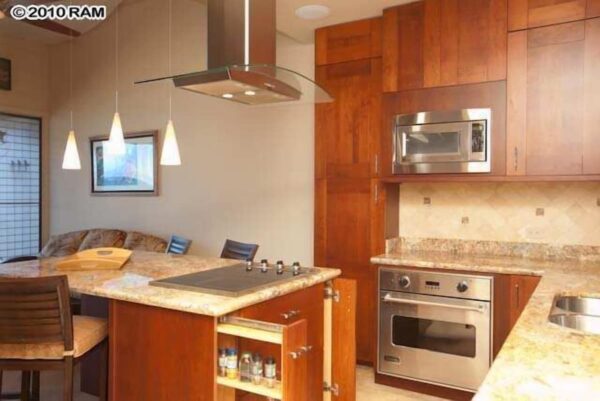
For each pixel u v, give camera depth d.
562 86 2.86
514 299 2.84
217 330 1.82
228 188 4.83
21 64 6.14
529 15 2.94
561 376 1.08
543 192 3.34
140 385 2.02
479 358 2.93
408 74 3.31
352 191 3.64
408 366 3.17
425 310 3.10
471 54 3.10
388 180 3.42
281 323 2.17
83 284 2.24
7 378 3.40
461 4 3.13
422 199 3.77
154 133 5.38
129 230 5.64
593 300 2.14
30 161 6.27
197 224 5.07
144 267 2.79
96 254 2.91
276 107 4.48
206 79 2.20
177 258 3.17
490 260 3.18
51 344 2.10
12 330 2.05
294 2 3.27
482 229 3.55
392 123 3.38
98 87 5.95
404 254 3.51
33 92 6.27
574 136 2.83
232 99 2.61
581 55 2.81
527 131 2.95
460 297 2.98
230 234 4.82
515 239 3.44
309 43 4.19
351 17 3.55
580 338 1.39
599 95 2.77
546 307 1.82
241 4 2.36
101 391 2.36
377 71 3.54
